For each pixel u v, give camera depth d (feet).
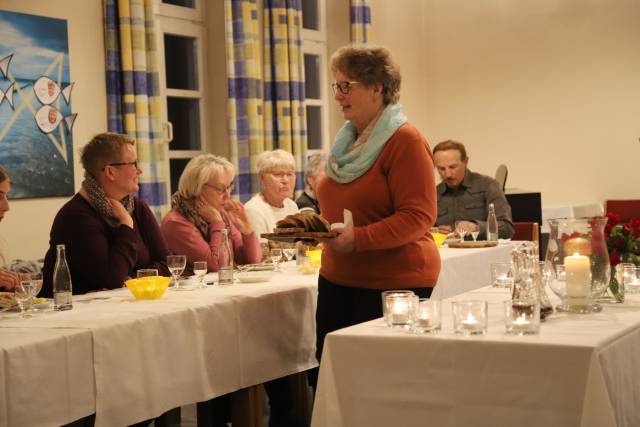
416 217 8.16
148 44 16.75
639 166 23.39
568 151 24.44
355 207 8.52
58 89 15.43
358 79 8.43
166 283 9.21
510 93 25.35
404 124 8.43
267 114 19.58
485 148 25.86
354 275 8.51
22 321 7.94
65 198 15.66
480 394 6.27
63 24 15.55
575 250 7.35
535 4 24.80
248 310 9.26
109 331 7.63
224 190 12.31
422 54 26.68
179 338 8.39
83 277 10.27
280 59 19.67
